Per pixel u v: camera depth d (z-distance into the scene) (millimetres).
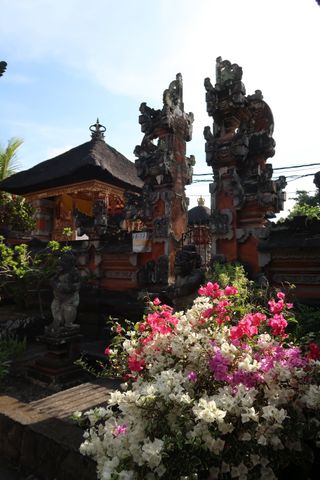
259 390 2104
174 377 2027
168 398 1921
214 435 1812
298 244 5465
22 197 13633
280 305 2830
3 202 12812
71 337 5703
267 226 6508
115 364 3305
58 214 13859
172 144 7992
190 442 1761
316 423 2008
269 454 1928
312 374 2176
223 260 6379
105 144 13141
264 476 1886
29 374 5762
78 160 11258
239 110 6785
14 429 3551
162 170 7625
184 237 7961
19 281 8523
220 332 2688
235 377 2119
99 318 8188
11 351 6746
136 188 12242
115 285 8523
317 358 2414
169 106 7945
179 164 8219
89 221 9352
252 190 6520
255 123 7250
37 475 3217
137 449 1790
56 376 5406
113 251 8398
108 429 2023
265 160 6895
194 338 2461
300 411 2061
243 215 6504
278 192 6441
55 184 12391
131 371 2881
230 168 6648
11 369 6227
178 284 5277
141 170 8023
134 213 8203
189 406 1943
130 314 7457
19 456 3451
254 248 6242
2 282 8492
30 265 8953
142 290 7652
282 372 2047
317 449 2285
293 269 5754
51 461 3117
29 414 3725
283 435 1925
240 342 2512
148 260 7938
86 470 2807
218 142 6840
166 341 2705
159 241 7629
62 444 3066
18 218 12750
